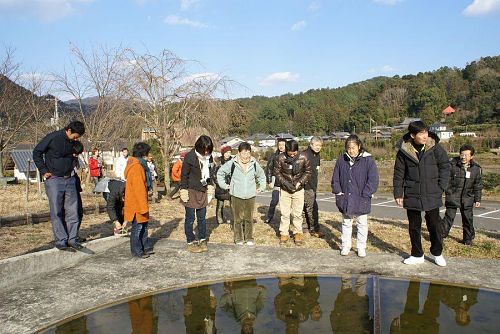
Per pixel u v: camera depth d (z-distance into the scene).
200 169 5.26
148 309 3.58
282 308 3.54
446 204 5.96
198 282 4.22
